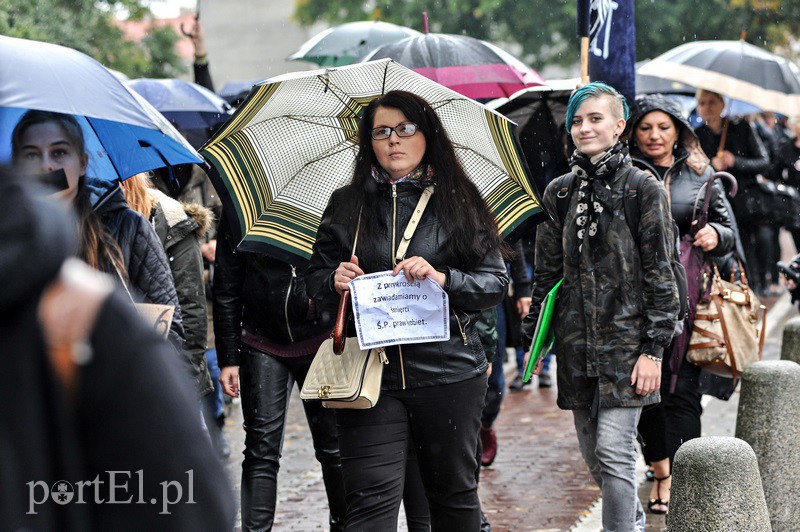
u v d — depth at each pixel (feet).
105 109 17.74
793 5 127.95
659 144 28.19
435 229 19.52
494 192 21.76
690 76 45.01
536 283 24.14
